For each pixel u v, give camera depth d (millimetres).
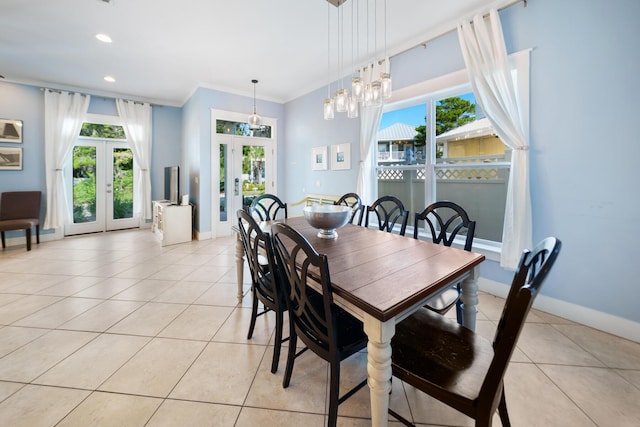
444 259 1501
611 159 1982
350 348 1243
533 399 1437
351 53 3488
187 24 2859
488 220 2830
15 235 4531
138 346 1890
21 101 4496
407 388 1553
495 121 2479
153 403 1415
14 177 4488
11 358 1751
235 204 5301
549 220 2279
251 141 5371
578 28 2076
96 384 1538
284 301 1605
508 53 2432
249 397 1461
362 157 3768
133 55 3582
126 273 3287
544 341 1926
